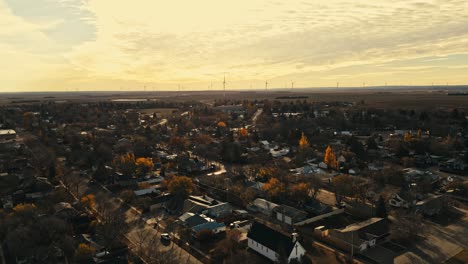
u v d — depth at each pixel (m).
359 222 89.31
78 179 125.81
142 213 97.75
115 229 80.88
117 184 121.06
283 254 66.56
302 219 91.00
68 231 80.75
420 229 81.88
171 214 96.94
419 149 160.50
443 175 131.88
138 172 129.12
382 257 72.81
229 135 198.75
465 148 168.25
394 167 133.38
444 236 82.31
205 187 119.81
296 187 103.56
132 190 110.56
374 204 100.88
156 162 152.38
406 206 99.06
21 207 88.12
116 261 68.50
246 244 79.12
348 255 73.81
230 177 126.62
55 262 70.06
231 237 79.44
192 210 95.00
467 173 132.75
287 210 93.44
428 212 94.50
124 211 98.88
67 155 155.75
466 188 111.00
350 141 177.25
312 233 84.12
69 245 72.75
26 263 70.06
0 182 111.31
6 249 75.25
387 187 117.81
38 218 83.06
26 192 107.62
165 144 191.75
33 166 136.88
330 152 142.38
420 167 142.62
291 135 197.00
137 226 89.00
